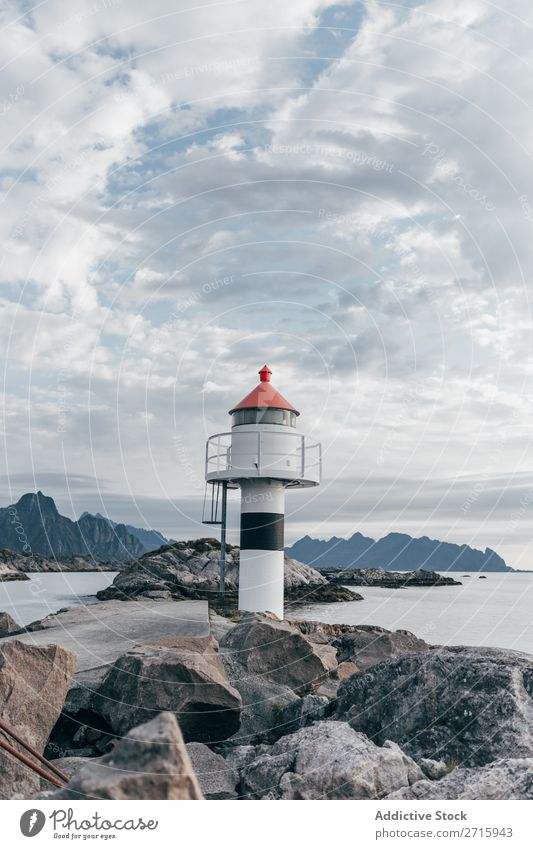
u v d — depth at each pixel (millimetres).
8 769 8836
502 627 42281
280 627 14453
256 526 28484
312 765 8758
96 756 10836
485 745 9711
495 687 10297
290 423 28859
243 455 28000
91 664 12727
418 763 9406
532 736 9555
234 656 13891
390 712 10852
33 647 10578
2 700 9852
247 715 12477
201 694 11156
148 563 49750
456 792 8320
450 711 10344
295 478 28016
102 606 20328
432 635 37969
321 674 14219
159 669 11273
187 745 10195
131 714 10961
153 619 17359
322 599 61906
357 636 17453
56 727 11242
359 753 8836
